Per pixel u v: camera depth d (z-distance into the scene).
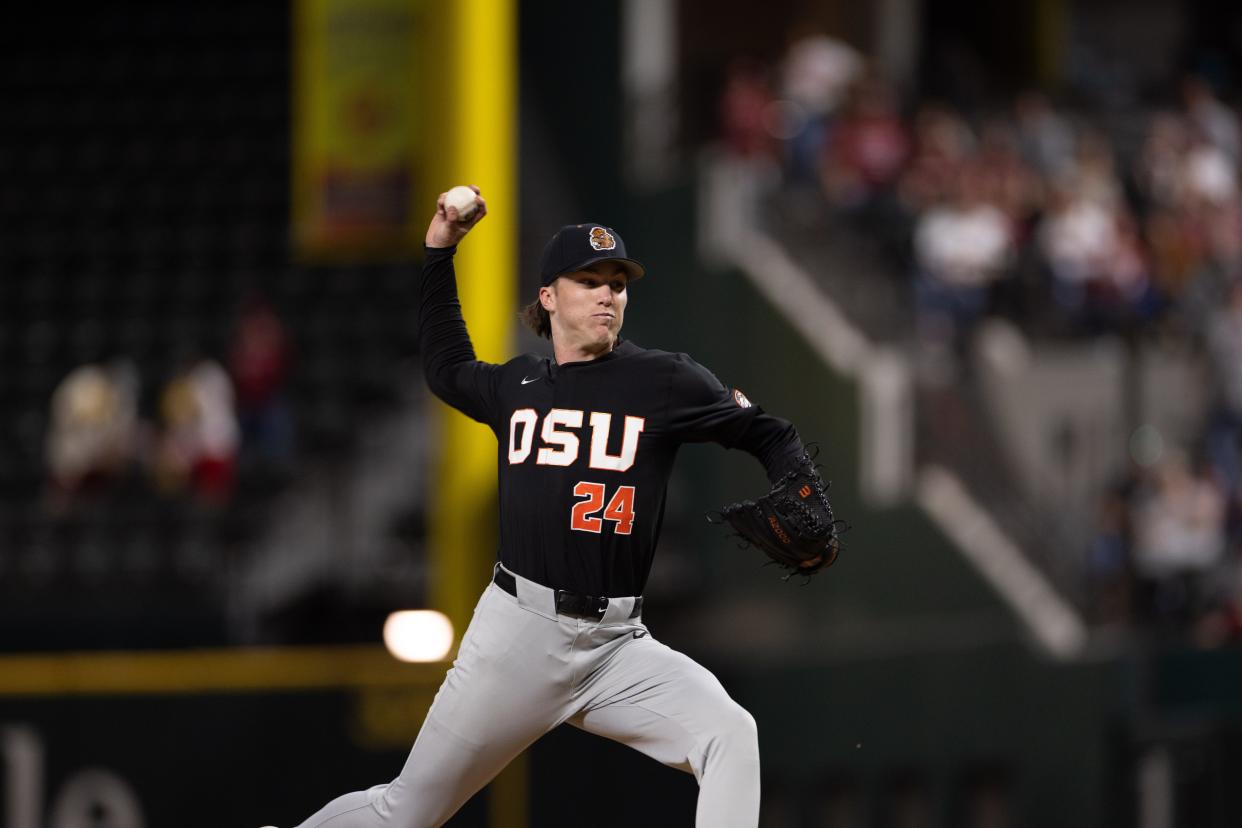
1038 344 48.88
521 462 16.20
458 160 37.59
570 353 16.42
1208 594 43.62
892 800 41.50
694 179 50.81
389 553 48.28
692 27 69.94
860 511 45.16
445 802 16.67
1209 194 56.06
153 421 56.16
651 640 16.59
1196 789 40.66
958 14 79.19
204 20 72.06
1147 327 49.84
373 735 36.34
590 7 58.66
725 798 15.98
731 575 46.25
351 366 56.56
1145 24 81.06
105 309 61.69
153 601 49.22
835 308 47.28
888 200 51.06
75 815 38.22
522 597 16.08
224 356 58.81
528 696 16.17
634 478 16.03
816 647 41.53
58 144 68.94
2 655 47.09
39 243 64.69
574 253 16.16
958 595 43.84
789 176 51.62
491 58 38.00
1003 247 48.91
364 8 37.97
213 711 37.53
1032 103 58.19
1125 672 41.56
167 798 37.59
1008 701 42.97
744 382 48.94
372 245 37.94
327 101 38.19
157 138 68.50
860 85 55.41
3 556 51.66
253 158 67.06
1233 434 48.75
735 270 49.31
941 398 45.56
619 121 57.00
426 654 36.62
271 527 49.09
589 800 35.91
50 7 72.81
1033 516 44.44
